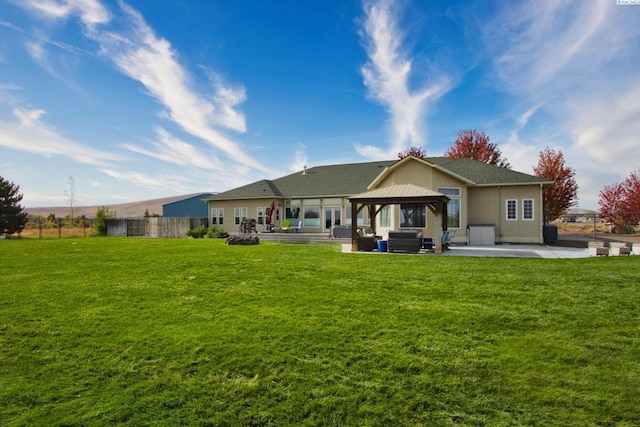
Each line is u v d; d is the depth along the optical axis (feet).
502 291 24.12
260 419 10.36
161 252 49.24
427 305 21.04
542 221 64.80
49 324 18.20
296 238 77.00
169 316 19.47
